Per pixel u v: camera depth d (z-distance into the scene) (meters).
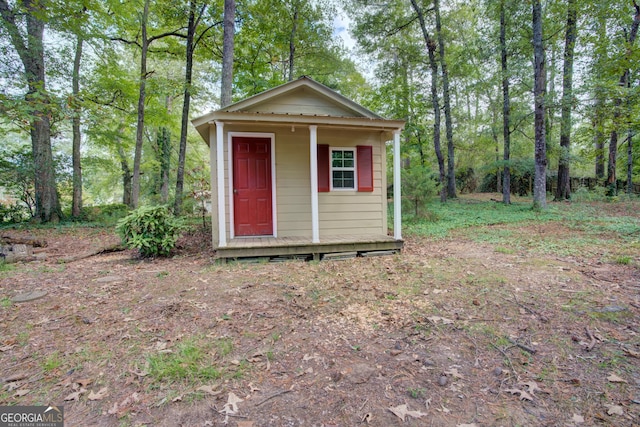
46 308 3.30
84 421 1.77
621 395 1.91
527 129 16.88
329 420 1.75
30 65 8.98
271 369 2.23
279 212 6.43
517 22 11.83
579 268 4.33
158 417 1.79
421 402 1.89
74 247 7.14
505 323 2.84
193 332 2.77
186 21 11.77
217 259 5.30
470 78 15.90
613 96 8.03
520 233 7.44
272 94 6.23
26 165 10.17
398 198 6.12
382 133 6.95
